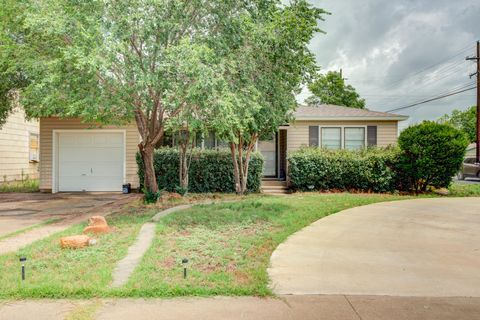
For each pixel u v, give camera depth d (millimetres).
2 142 18766
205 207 9758
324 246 6184
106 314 3541
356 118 16484
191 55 7566
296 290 4164
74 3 7910
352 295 4035
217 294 4004
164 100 8312
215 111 8445
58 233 6793
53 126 15398
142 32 8062
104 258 5180
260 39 8984
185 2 8734
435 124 14125
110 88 8578
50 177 15438
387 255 5656
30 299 3865
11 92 14094
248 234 6773
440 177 14070
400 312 3615
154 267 4758
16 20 9164
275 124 10539
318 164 14492
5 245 6102
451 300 3918
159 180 14367
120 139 15469
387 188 14477
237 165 13461
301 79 10477
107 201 12336
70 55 7520
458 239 6746
